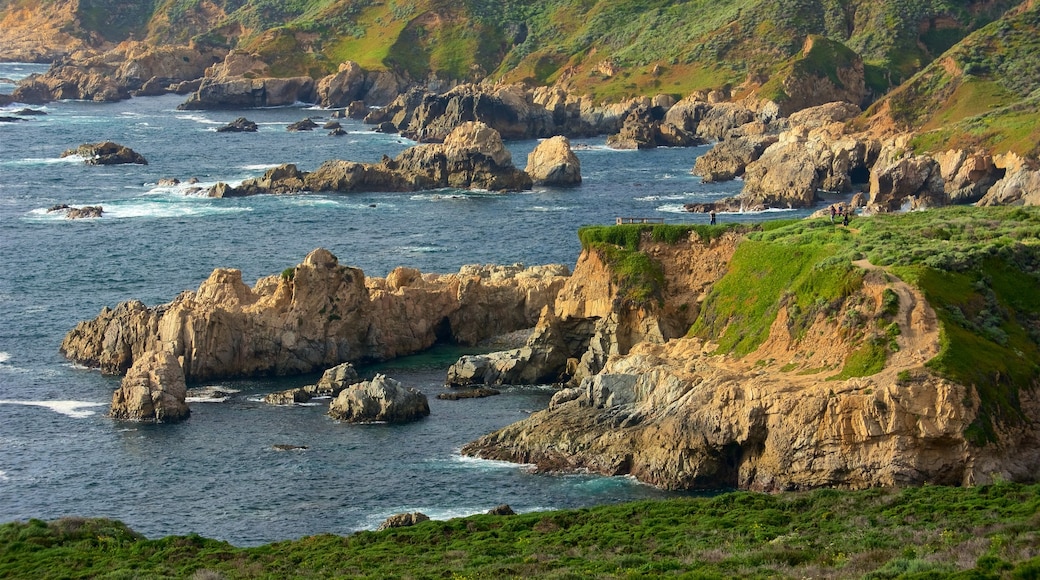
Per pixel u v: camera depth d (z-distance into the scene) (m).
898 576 79.75
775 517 100.56
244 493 118.25
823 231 147.75
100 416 139.00
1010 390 115.88
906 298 121.69
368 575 89.12
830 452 113.12
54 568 94.81
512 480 121.06
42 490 119.19
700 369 128.62
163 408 137.88
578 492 117.94
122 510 114.88
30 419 137.75
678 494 117.44
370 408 137.75
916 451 111.06
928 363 114.00
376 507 114.88
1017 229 144.12
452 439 131.75
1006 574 76.94
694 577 83.12
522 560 92.06
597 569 87.69
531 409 140.75
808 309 127.69
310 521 112.12
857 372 116.94
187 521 112.31
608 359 143.50
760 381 120.00
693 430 119.94
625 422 126.06
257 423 137.00
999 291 129.12
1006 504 98.44
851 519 98.25
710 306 143.12
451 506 114.81
